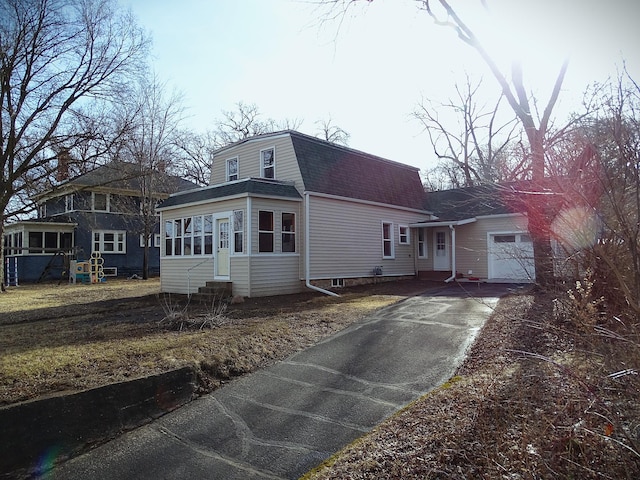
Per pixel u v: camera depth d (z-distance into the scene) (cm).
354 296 1398
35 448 447
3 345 756
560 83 1077
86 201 2909
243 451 455
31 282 2714
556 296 621
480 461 349
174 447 470
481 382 541
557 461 315
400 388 595
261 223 1445
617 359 351
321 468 406
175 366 608
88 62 1964
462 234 2005
